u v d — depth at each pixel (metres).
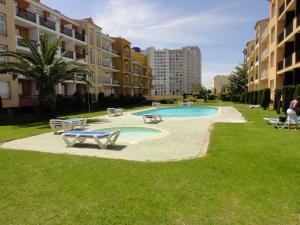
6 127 15.79
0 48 23.78
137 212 4.09
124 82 55.53
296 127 12.89
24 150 8.70
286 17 26.17
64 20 36.78
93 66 42.56
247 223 3.74
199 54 121.44
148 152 8.20
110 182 5.37
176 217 3.93
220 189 4.93
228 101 64.31
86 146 9.30
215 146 8.64
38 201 4.54
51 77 20.17
